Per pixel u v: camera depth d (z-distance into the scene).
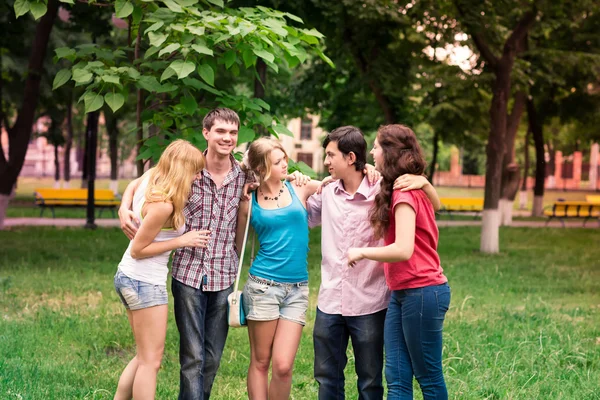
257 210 4.38
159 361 4.29
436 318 4.01
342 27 15.14
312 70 20.50
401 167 4.02
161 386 5.51
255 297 4.35
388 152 4.06
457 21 15.70
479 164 61.53
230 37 5.71
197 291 4.33
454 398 5.37
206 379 4.48
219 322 4.45
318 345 4.39
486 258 14.80
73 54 6.23
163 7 6.23
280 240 4.35
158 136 6.55
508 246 17.62
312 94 20.59
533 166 56.25
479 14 15.05
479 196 45.06
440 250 16.16
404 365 4.11
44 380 5.49
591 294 10.59
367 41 16.14
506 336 7.34
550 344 6.99
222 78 11.30
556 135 40.19
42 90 21.23
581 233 21.83
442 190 51.66
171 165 4.18
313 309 8.70
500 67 16.06
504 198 24.72
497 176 16.06
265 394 4.46
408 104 20.55
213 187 4.35
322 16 12.66
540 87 22.08
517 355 6.58
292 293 4.40
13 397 4.95
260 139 4.38
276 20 5.95
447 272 12.41
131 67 5.93
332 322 4.33
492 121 16.09
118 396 4.50
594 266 13.95
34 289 9.48
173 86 5.86
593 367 6.40
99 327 7.35
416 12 15.99
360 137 4.25
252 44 5.67
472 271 12.70
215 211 4.35
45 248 13.98
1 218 17.36
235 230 4.51
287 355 4.35
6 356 6.11
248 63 5.80
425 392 4.08
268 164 4.30
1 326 7.16
